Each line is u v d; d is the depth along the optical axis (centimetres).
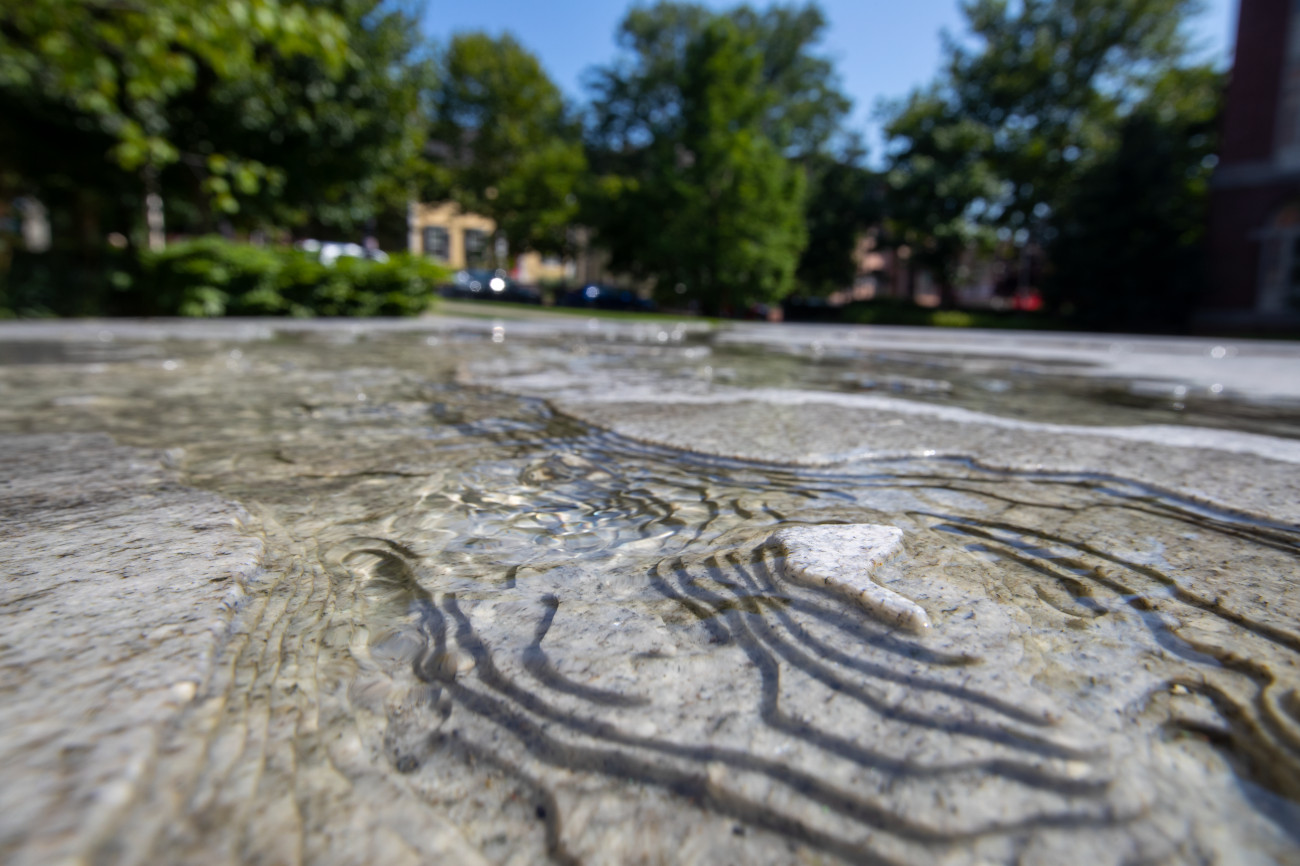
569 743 58
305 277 1005
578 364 418
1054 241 2123
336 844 47
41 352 491
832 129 3366
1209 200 1880
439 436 185
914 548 97
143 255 1077
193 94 1226
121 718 53
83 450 163
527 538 106
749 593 82
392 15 1384
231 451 165
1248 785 52
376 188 1605
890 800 51
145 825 45
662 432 186
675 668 68
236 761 52
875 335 969
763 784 53
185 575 82
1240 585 86
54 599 73
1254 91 1773
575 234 3272
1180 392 331
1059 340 903
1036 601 80
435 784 53
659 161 2138
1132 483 136
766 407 234
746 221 1927
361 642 73
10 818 43
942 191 2400
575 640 73
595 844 49
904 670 65
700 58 2014
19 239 1359
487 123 3033
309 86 1280
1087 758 54
